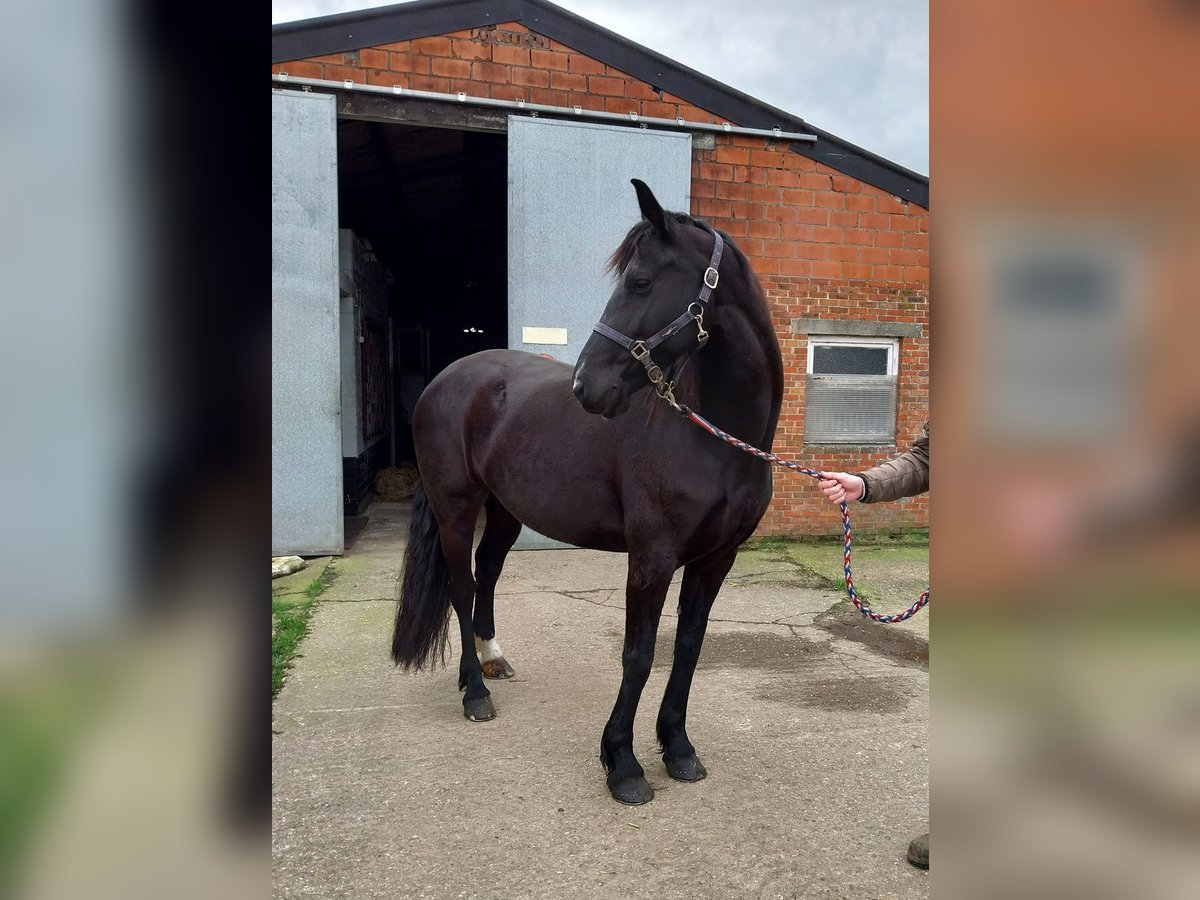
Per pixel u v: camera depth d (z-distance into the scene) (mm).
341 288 6766
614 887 1771
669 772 2285
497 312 12531
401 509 7629
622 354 1941
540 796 2170
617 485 2215
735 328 2023
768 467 2197
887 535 6133
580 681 3055
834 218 5797
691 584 2314
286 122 4852
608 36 5273
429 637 2795
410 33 4957
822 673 3160
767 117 5617
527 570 4914
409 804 2125
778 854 1906
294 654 3328
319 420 5129
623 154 5336
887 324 5957
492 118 5168
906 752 2457
